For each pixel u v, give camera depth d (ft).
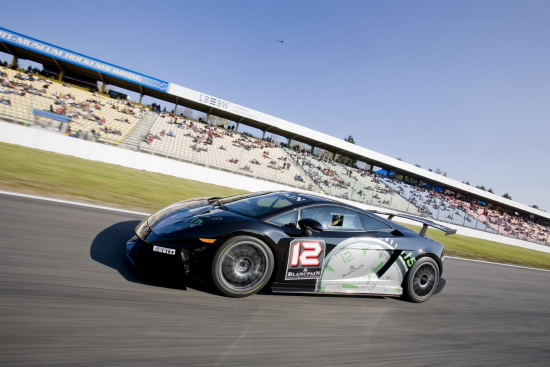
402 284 12.31
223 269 9.14
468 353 8.97
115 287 8.66
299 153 108.47
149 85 82.58
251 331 7.84
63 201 18.53
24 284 7.84
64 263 9.62
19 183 20.86
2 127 43.16
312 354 7.39
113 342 6.30
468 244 51.88
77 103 71.97
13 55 78.07
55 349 5.75
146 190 31.94
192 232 9.04
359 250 11.21
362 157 119.24
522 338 11.06
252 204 11.23
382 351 8.16
